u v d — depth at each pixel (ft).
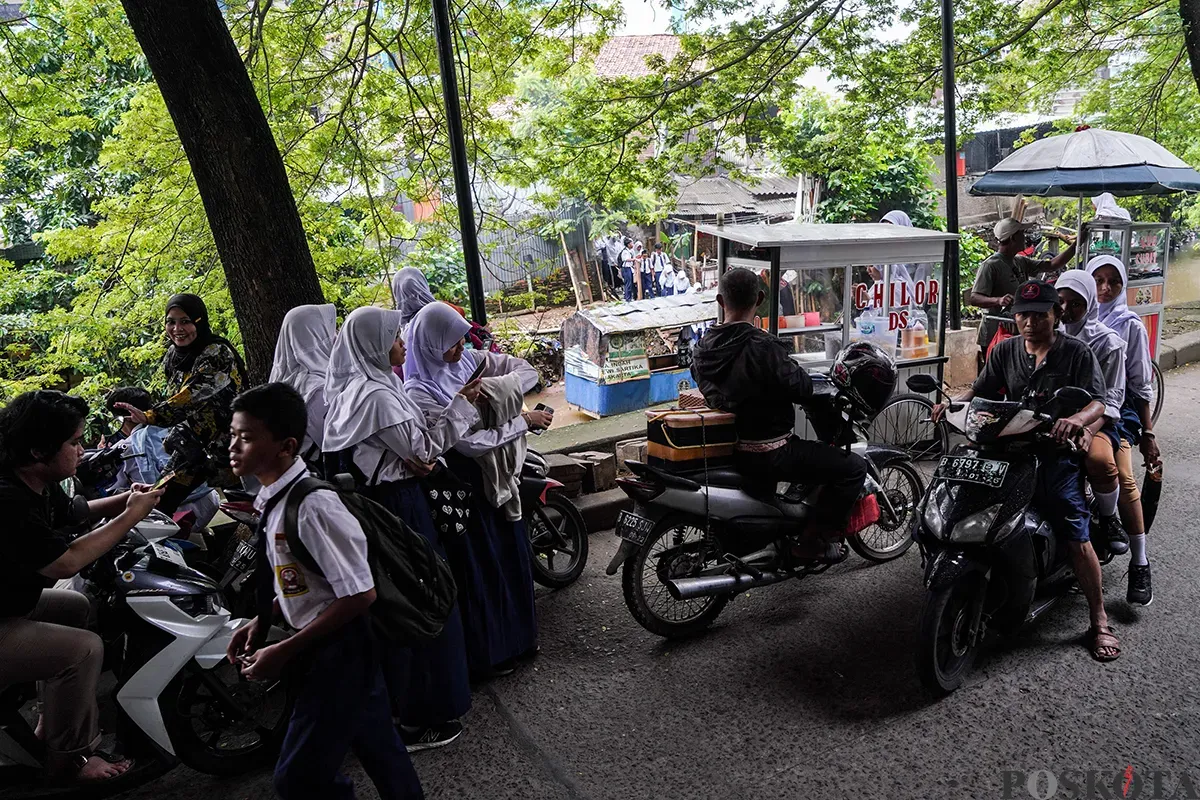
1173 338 32.78
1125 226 24.75
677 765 10.80
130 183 35.04
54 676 10.07
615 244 57.88
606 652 13.70
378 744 8.52
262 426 7.77
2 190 35.63
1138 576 14.08
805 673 12.76
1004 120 39.01
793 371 13.21
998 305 23.72
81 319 25.67
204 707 12.86
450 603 8.81
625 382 29.63
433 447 11.40
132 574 10.56
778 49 28.09
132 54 23.03
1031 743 10.87
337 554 7.68
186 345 14.06
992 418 12.32
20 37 22.90
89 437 32.14
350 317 11.19
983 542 11.64
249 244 14.98
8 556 9.25
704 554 13.92
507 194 33.14
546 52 26.25
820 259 19.42
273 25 22.93
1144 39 35.99
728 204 59.26
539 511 15.60
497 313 50.60
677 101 27.91
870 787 10.21
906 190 52.44
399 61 24.31
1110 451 12.89
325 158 23.16
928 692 12.07
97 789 10.50
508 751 11.25
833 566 16.51
